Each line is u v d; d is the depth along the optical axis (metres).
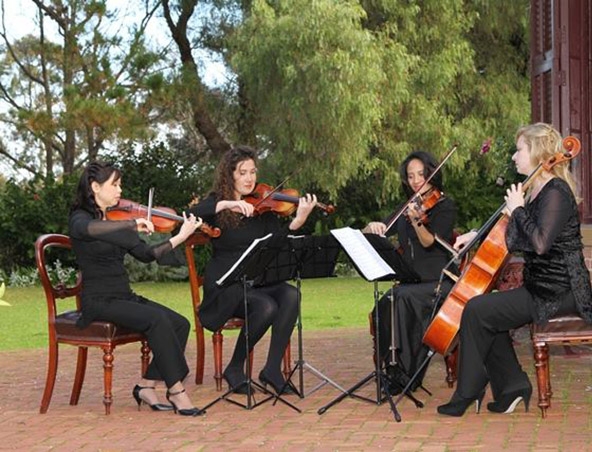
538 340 5.19
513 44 18.52
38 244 5.72
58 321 5.73
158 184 17.55
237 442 4.88
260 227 6.31
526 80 18.17
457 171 17.41
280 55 15.64
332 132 15.87
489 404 5.45
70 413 5.73
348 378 6.66
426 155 6.36
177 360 5.59
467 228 17.16
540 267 5.18
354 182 17.95
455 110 17.61
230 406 5.78
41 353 8.36
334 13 15.45
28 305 12.84
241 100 18.14
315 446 4.75
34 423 5.48
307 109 15.72
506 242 5.14
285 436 4.97
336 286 14.75
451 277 5.83
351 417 5.38
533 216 5.15
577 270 5.15
